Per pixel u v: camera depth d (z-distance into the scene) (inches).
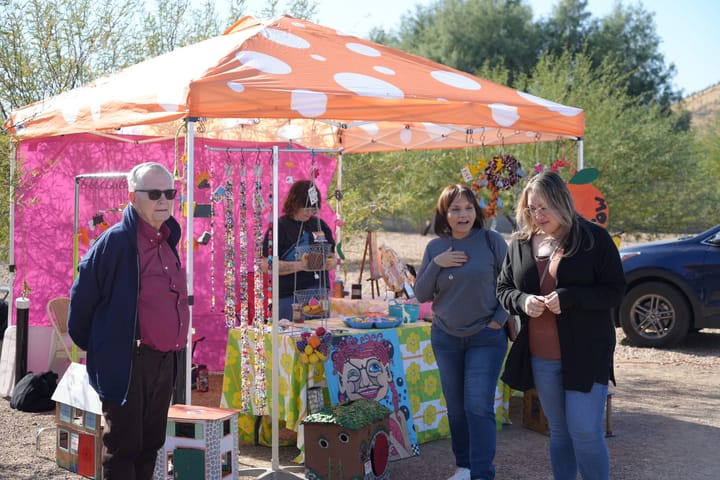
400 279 237.3
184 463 169.2
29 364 274.8
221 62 193.6
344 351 197.6
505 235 924.6
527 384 149.5
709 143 979.3
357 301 239.8
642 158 649.6
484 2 1250.0
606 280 141.3
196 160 309.7
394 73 219.5
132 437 142.4
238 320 217.9
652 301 362.3
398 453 201.2
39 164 300.2
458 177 654.5
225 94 177.6
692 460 203.9
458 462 182.5
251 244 310.0
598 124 648.4
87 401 187.3
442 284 174.2
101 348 137.9
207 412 174.1
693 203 706.8
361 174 527.8
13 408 255.9
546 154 607.2
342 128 312.3
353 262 692.1
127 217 141.7
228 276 205.0
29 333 275.6
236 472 177.6
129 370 138.3
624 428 235.8
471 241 176.6
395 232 1280.8
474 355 174.7
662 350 358.9
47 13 353.7
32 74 349.7
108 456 143.0
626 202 658.2
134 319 138.9
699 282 348.8
